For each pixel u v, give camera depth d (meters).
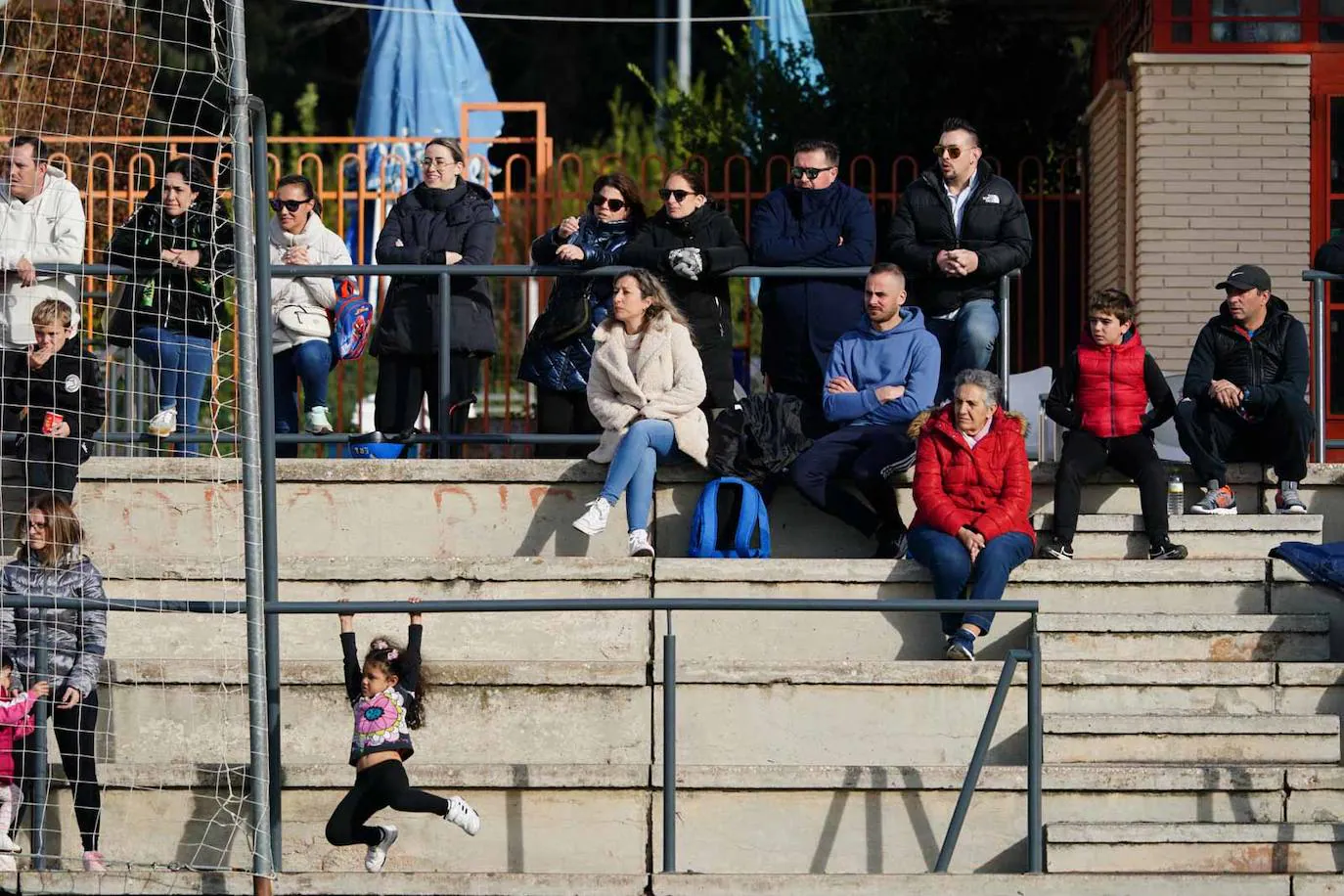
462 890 29.38
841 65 61.44
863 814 30.97
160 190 40.03
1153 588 34.19
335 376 65.75
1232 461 37.31
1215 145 52.53
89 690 30.19
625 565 33.62
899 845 30.92
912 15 62.16
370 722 29.78
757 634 33.69
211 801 31.05
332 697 31.92
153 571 33.91
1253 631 33.31
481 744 31.92
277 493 36.38
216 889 29.38
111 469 35.97
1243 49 53.25
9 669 30.34
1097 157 56.38
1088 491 36.94
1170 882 29.30
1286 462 36.44
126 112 58.00
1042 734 31.38
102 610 30.80
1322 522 36.09
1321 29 53.25
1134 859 30.22
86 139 47.91
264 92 100.19
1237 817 30.89
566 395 39.88
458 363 40.16
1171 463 37.78
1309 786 30.84
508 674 31.89
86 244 46.56
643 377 35.91
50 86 55.62
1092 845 30.20
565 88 109.69
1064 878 29.22
